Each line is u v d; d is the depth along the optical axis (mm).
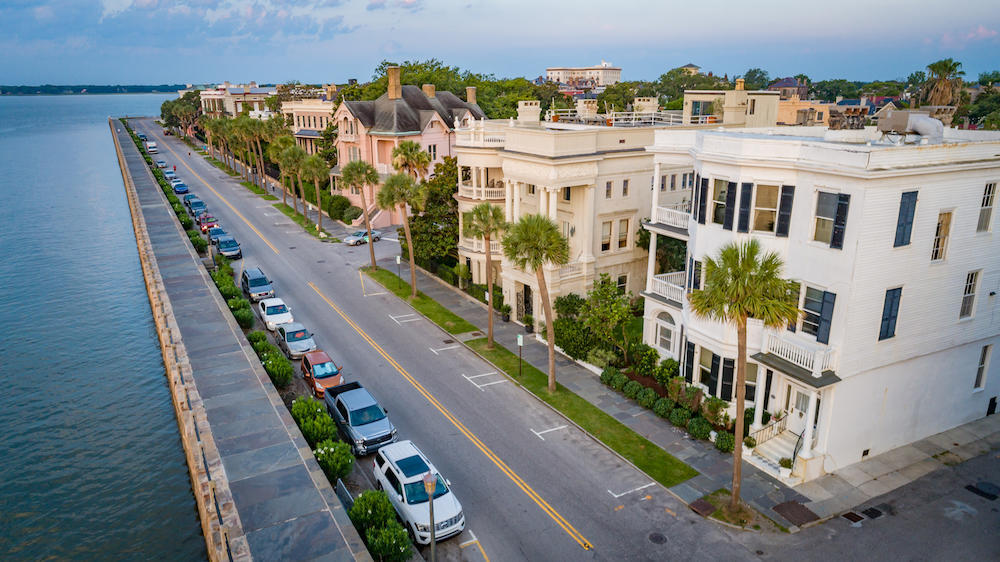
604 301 35031
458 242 50250
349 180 53250
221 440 26484
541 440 28078
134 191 89125
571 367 35469
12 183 118875
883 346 24859
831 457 25109
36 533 26578
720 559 20734
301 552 20016
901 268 24188
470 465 26141
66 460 31875
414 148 54875
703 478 25094
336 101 86938
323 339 39438
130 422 35594
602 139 39406
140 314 52875
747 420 27672
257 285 46844
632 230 42406
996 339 28734
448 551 21219
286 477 23906
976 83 133875
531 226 31156
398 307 45531
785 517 22734
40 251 72125
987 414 30125
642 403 30594
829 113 86500
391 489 23141
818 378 23547
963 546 21281
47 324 50500
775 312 20359
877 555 20859
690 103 52750
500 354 37219
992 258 26734
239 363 34031
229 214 76438
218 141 130500
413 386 33250
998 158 25203
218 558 20109
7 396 38562
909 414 27000
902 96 139000
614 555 21000
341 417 28016
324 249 61125
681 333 32188
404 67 99812
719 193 27562
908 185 23156
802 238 24859
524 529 22297
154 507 28234
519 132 39625
